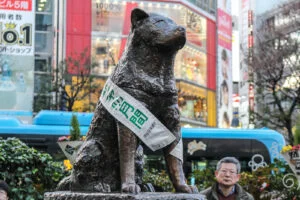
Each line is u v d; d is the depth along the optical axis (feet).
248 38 139.44
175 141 12.93
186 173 52.37
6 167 25.49
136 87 12.46
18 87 101.55
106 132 12.95
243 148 53.67
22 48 102.99
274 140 53.62
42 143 49.39
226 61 138.31
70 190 13.39
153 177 33.53
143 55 12.60
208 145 53.31
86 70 100.53
